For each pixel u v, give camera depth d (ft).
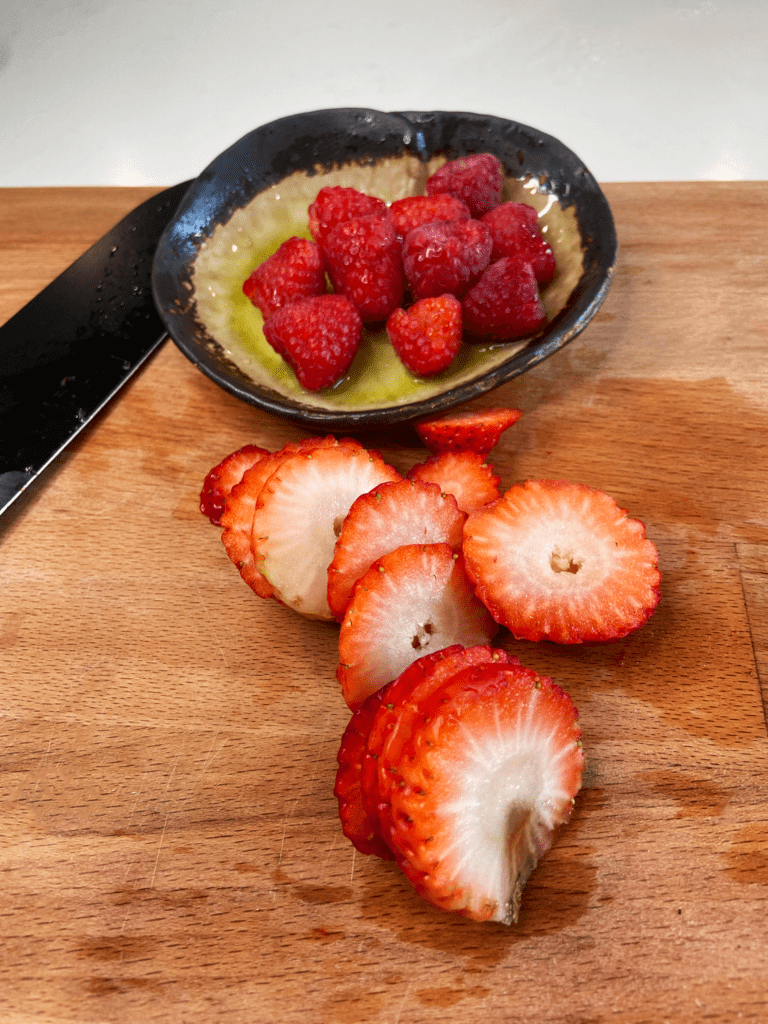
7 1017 0.44
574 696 0.53
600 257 0.68
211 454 0.69
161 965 0.45
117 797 0.51
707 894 0.45
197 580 0.61
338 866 0.47
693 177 1.14
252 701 0.55
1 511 0.65
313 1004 0.43
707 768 0.49
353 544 0.52
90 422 0.72
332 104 1.39
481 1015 0.42
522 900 0.45
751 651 0.54
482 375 0.61
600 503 0.54
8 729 0.55
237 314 0.74
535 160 0.76
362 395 0.67
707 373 0.71
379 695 0.47
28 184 1.28
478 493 0.60
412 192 0.80
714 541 0.60
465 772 0.42
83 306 0.81
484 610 0.54
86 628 0.59
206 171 0.77
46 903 0.47
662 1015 0.42
